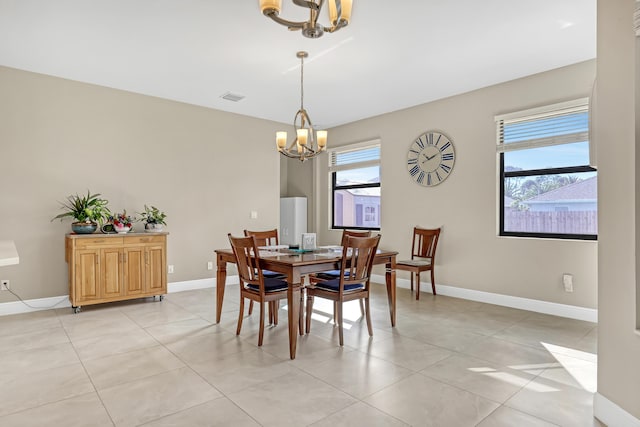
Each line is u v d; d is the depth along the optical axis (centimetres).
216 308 381
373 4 270
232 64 379
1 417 195
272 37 321
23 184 397
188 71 398
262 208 587
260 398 216
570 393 222
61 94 418
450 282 480
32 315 384
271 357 276
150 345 300
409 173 526
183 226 508
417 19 291
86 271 396
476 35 317
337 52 351
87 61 373
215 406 207
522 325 355
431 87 446
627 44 182
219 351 288
